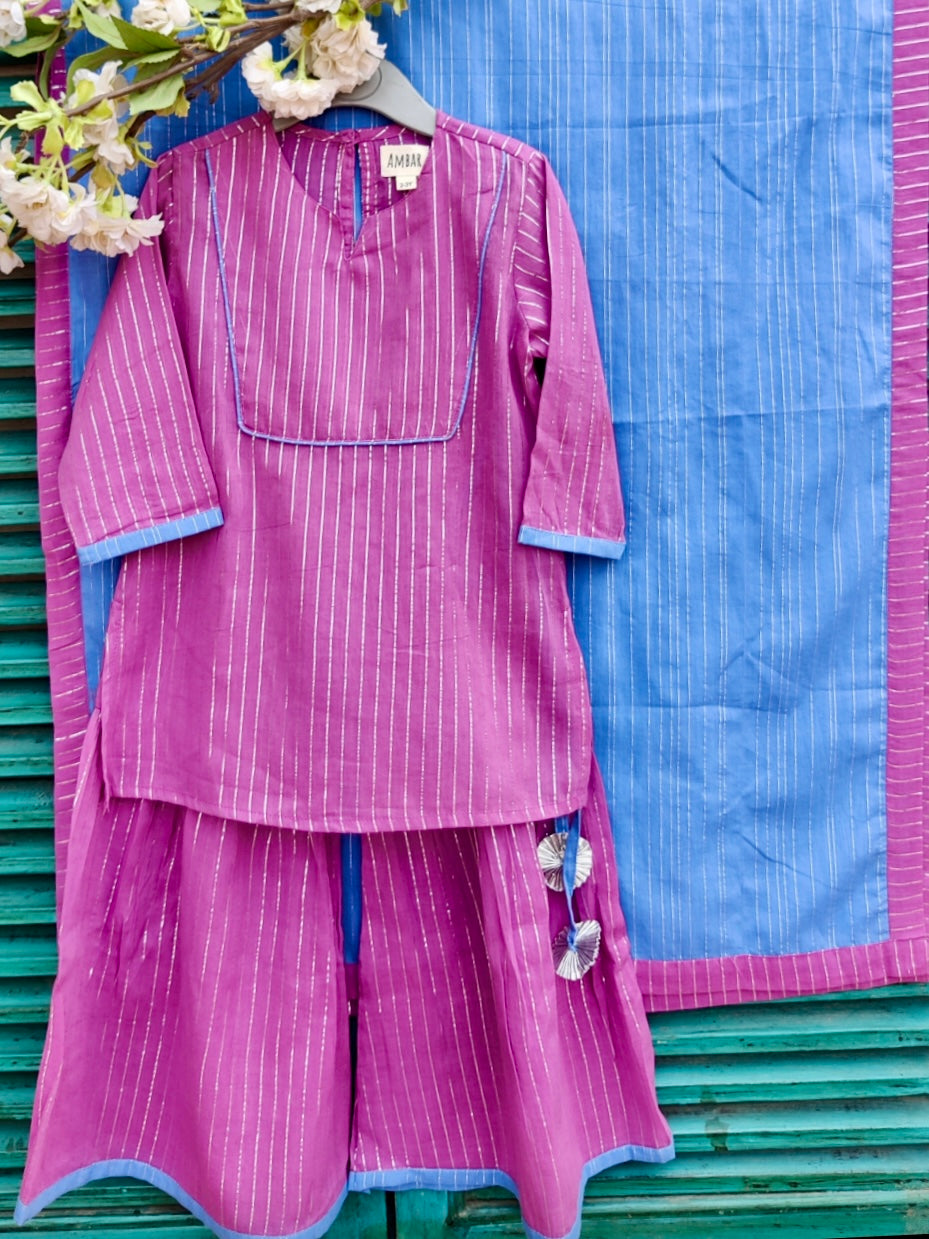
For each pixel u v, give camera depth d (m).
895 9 1.09
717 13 1.08
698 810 1.15
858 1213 1.23
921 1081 1.22
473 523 1.05
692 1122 1.23
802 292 1.11
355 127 1.06
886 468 1.14
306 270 1.02
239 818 1.02
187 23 0.90
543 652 1.06
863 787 1.17
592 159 1.09
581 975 1.10
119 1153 1.14
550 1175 1.03
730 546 1.13
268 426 1.03
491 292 1.02
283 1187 1.05
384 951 1.14
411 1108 1.16
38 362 1.08
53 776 1.19
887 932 1.18
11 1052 1.22
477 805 1.03
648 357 1.11
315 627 1.02
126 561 1.07
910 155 1.10
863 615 1.15
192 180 1.02
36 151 1.06
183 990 1.07
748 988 1.18
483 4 1.07
